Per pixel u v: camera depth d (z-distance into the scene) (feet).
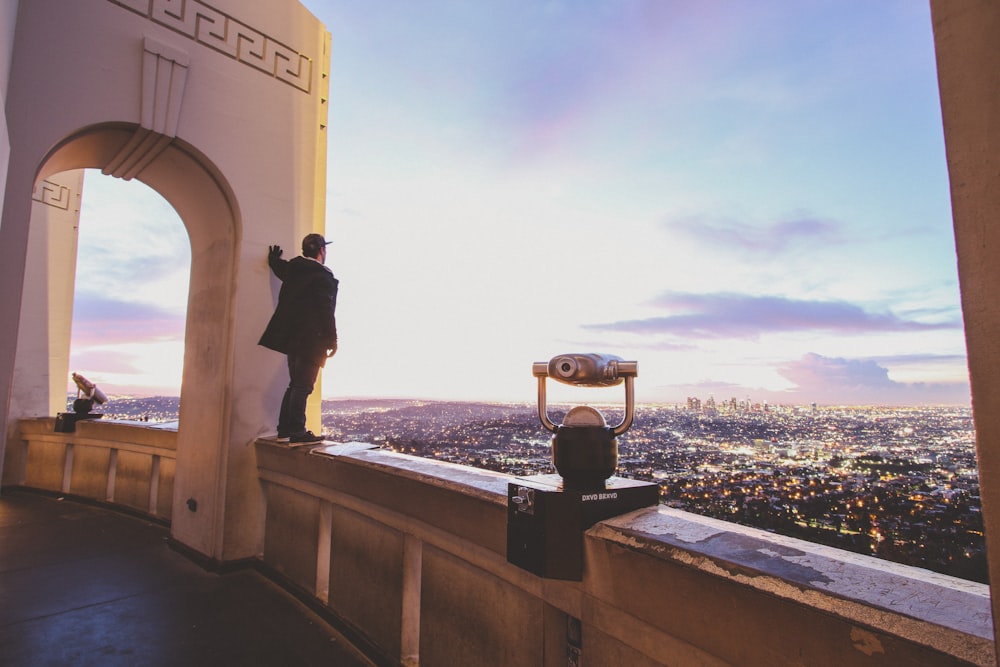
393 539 9.07
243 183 14.57
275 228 15.19
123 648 9.46
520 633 6.30
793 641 3.38
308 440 12.91
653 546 4.45
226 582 12.71
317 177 16.74
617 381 5.56
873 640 2.96
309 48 16.71
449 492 7.25
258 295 14.61
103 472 21.77
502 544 6.32
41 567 13.70
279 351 13.34
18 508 20.65
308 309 13.30
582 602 5.24
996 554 2.31
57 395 26.89
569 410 5.64
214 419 14.30
